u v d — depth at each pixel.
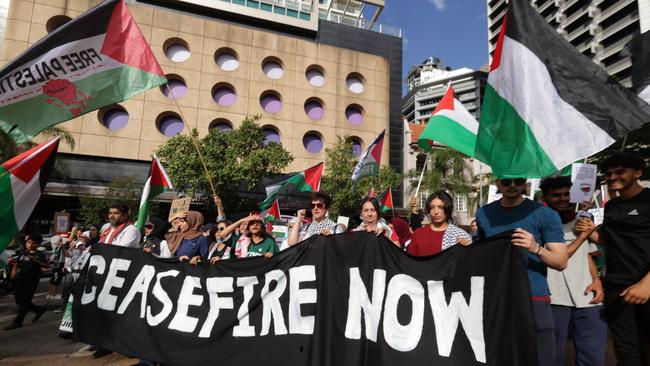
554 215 2.64
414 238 3.62
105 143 25.12
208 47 28.03
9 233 4.07
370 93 31.97
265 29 31.86
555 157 2.72
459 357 2.71
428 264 3.02
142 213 5.89
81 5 25.94
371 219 3.97
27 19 24.84
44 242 14.33
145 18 26.83
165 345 3.73
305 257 3.53
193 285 3.84
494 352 2.58
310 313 3.37
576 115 2.77
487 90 3.17
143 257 4.14
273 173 21.11
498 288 2.66
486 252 2.77
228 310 3.65
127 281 4.10
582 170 4.65
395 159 34.53
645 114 2.66
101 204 21.84
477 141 3.10
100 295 4.16
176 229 5.04
